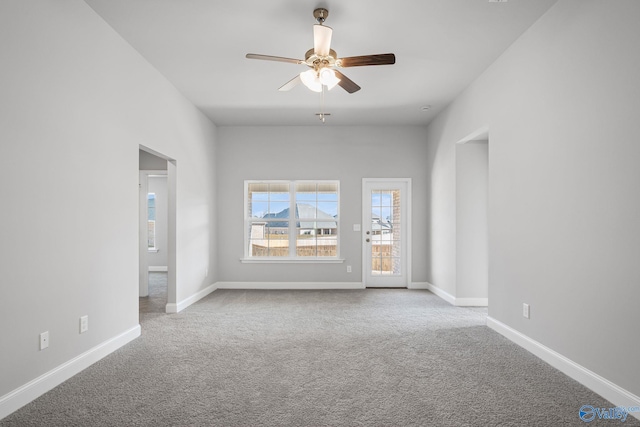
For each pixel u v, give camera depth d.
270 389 2.51
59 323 2.60
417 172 6.41
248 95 4.89
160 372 2.79
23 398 2.27
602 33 2.38
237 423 2.08
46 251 2.48
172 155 4.52
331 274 6.40
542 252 3.03
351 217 6.41
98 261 3.04
